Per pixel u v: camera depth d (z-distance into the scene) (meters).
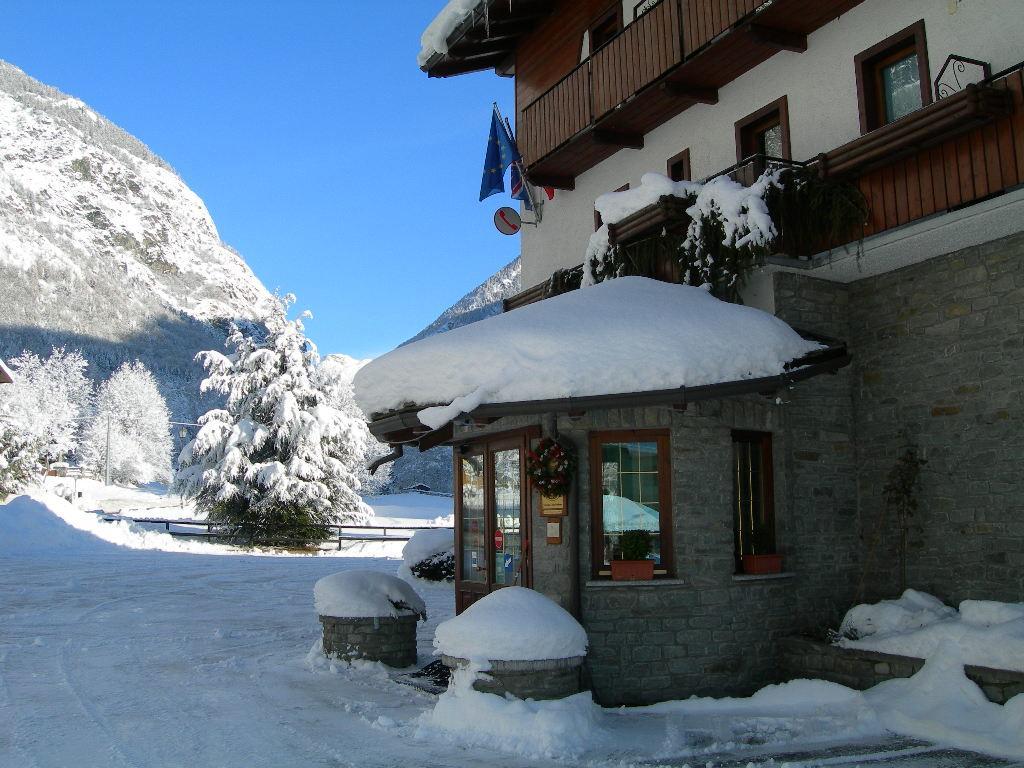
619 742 6.65
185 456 32.06
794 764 6.00
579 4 13.82
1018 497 8.05
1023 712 6.39
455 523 10.38
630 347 7.80
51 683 8.38
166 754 6.10
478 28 14.93
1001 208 7.59
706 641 8.37
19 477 41.41
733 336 8.02
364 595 9.65
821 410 9.43
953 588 8.50
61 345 160.12
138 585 17.36
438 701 7.41
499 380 7.73
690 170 11.91
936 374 8.82
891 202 8.41
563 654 6.99
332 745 6.46
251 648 10.84
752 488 9.17
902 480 8.89
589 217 14.01
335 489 32.62
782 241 8.96
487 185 15.24
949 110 7.50
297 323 33.56
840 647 8.09
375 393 8.79
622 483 8.62
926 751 6.32
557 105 13.43
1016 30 7.96
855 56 9.56
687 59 10.82
